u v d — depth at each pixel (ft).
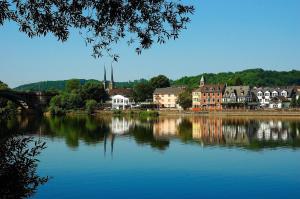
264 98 570.46
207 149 170.71
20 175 45.09
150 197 96.94
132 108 585.63
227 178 115.55
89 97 581.53
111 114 503.61
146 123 341.62
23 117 376.48
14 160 46.26
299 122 352.69
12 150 45.62
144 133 242.17
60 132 240.32
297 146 179.42
